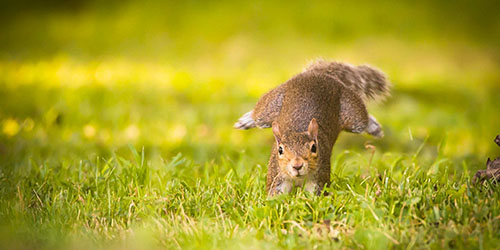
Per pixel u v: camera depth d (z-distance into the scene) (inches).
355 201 296.0
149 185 349.4
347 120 374.3
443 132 545.6
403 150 496.7
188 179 361.4
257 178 345.7
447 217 273.0
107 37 1203.2
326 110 358.9
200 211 302.5
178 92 731.4
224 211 306.5
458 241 248.1
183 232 272.5
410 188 310.8
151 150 482.0
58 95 717.9
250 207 294.4
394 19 1216.2
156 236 273.9
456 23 1227.9
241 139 528.4
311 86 369.4
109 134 534.0
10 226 294.8
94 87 754.8
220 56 1036.5
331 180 354.0
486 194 295.3
